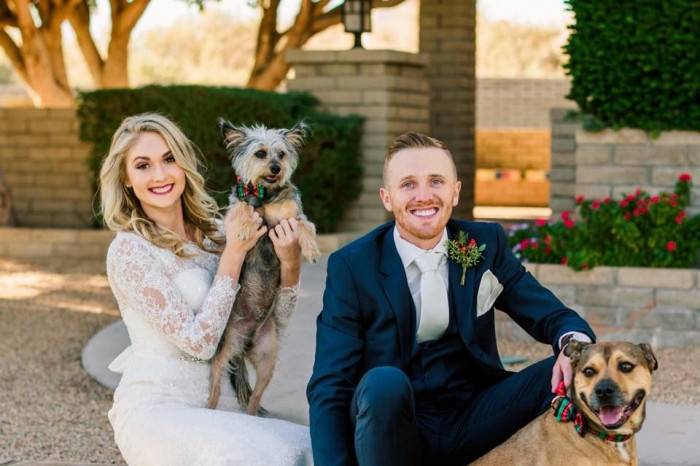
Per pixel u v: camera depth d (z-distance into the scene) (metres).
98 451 5.47
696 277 7.49
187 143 4.35
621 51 8.03
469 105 15.62
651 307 7.59
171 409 4.09
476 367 4.00
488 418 3.90
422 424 3.94
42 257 12.46
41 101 15.24
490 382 4.05
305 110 11.73
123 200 4.32
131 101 11.75
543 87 24.22
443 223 3.91
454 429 3.94
